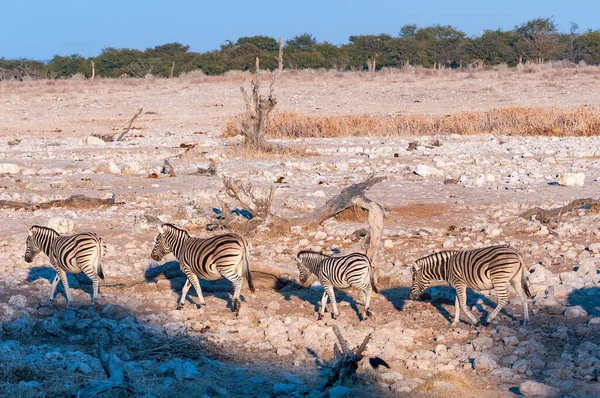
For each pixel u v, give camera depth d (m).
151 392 29.36
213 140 124.06
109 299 44.12
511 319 39.31
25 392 29.75
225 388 31.38
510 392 30.45
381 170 89.50
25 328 38.59
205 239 41.12
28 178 84.06
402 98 186.00
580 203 63.84
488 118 140.50
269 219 58.34
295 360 34.75
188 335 38.03
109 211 66.81
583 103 170.50
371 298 44.53
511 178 80.44
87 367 32.88
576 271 46.88
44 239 42.41
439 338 37.19
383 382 31.66
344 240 55.84
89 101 188.75
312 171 90.00
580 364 32.50
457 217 63.16
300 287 46.81
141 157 103.44
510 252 37.16
